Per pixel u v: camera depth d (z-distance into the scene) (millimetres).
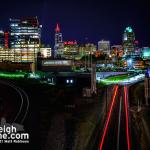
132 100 113375
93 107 90938
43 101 85188
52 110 76750
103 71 195000
